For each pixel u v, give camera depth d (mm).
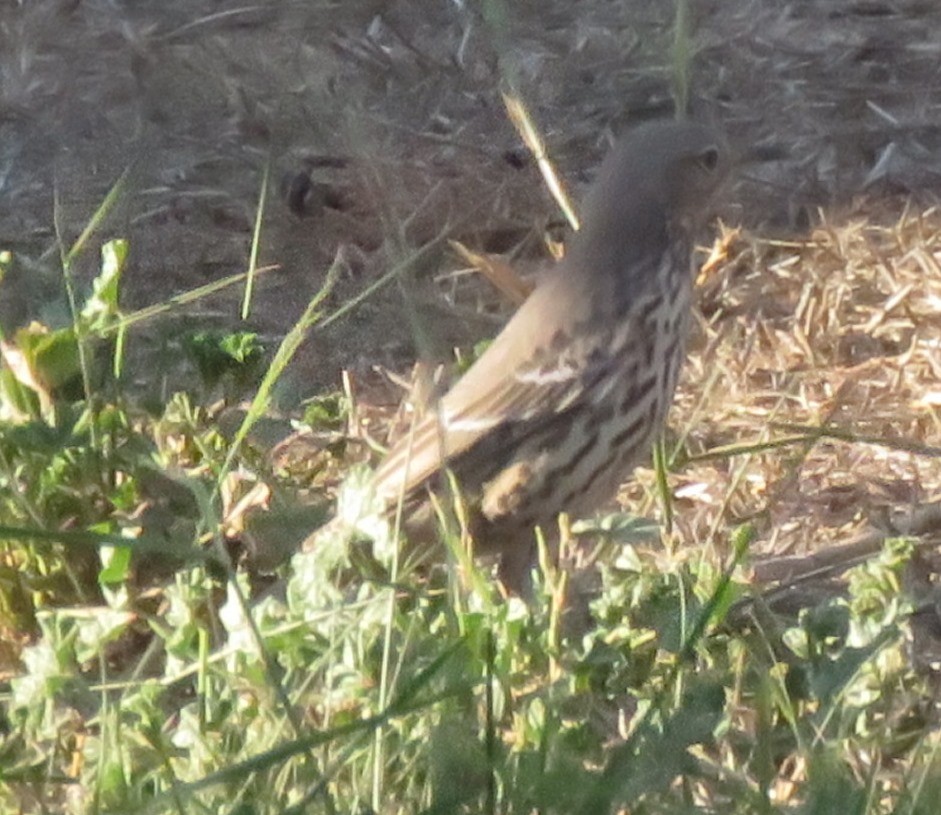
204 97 16891
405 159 15953
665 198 10984
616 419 10695
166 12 18656
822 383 13391
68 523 10141
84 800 8062
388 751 8125
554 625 8625
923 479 12164
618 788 7730
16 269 13164
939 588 10523
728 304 14344
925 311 14117
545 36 17875
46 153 16469
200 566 9211
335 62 17531
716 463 12227
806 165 16156
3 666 9836
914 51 17812
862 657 8336
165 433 10664
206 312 14219
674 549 10336
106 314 10602
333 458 11664
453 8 18500
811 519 11734
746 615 10016
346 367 13656
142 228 15320
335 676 8242
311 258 14797
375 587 8914
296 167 15664
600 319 10688
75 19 18703
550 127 16594
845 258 14781
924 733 8477
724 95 17156
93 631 8844
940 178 16000
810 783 7793
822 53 17766
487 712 7766
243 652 8367
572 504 10734
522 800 7660
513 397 10570
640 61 17453
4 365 10766
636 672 8766
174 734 8695
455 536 9438
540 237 15195
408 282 12320
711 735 8047
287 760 7867
